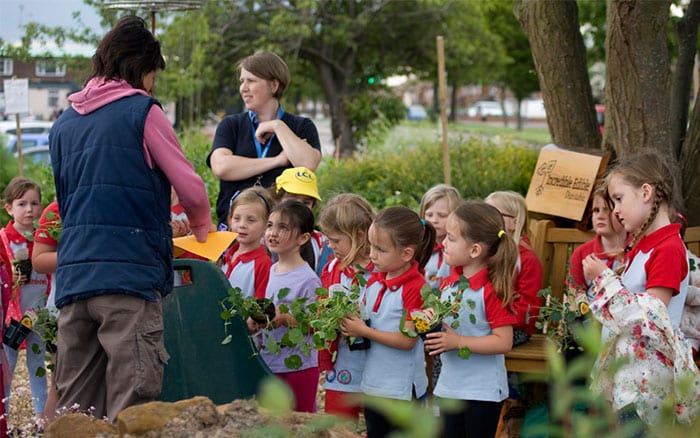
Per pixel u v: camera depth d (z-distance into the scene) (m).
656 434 1.68
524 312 4.55
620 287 3.56
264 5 23.77
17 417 5.08
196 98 19.02
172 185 3.60
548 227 5.39
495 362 3.98
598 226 4.54
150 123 3.49
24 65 13.61
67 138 3.54
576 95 6.46
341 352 4.14
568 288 4.55
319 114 60.94
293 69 24.66
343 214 4.26
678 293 3.65
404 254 3.94
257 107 5.45
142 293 3.41
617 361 1.73
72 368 3.55
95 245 3.40
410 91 59.28
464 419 3.97
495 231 3.91
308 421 2.54
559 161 5.48
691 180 5.89
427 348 3.85
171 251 3.62
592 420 1.69
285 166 5.36
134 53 3.62
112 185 3.43
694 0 6.43
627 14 5.60
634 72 5.66
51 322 4.20
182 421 2.54
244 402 2.63
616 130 5.82
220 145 5.48
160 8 7.02
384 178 10.13
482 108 60.97
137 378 3.38
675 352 3.49
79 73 13.77
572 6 6.42
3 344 4.29
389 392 3.95
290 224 4.28
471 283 3.98
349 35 23.70
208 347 3.83
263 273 4.45
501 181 9.16
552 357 1.65
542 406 4.75
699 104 5.89
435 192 5.03
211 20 22.89
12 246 5.01
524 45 31.31
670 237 3.69
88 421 2.70
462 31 25.77
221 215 5.46
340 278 4.34
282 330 4.28
